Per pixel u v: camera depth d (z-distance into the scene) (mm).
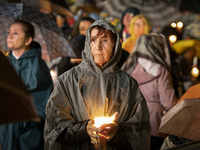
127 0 6719
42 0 5051
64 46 3377
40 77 2924
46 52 3500
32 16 3023
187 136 1986
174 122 1936
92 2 7711
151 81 3168
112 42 2113
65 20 6348
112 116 1998
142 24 4246
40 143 2852
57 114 2047
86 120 1985
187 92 2432
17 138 2768
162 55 3340
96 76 2104
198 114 1890
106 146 2025
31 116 1064
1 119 1102
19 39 3012
